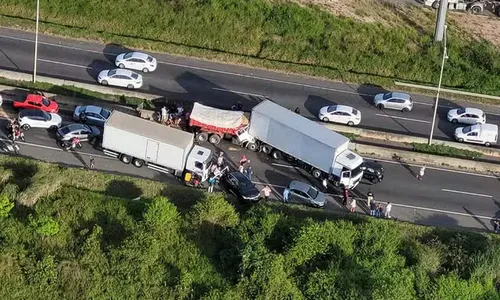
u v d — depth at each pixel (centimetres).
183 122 7594
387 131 8050
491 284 6400
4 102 7619
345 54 8944
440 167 7588
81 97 7831
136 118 7006
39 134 7256
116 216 6412
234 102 8156
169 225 6347
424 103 8544
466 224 6925
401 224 6669
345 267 6259
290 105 8231
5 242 6188
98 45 8712
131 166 7012
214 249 6312
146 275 6109
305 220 6475
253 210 6500
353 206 6838
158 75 8381
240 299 5988
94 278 6056
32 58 8344
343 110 8000
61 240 6256
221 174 6969
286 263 6203
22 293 5997
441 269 6450
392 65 8944
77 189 6594
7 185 6444
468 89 8831
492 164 7594
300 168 7338
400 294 6103
